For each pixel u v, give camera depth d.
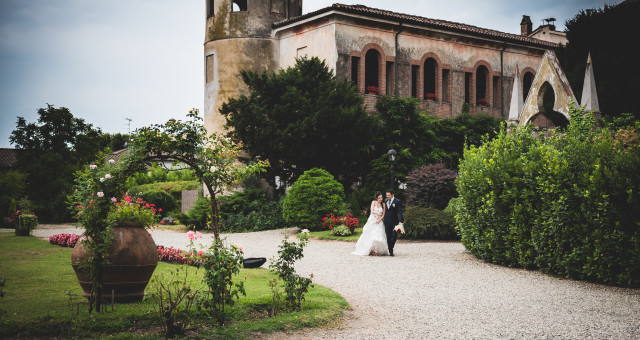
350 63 26.11
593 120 13.59
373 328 6.70
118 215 7.55
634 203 8.98
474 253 13.19
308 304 7.49
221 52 28.66
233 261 6.75
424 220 17.92
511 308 7.76
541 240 10.70
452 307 7.83
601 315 7.33
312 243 17.55
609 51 25.39
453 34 29.28
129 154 7.44
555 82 17.41
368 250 13.91
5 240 19.16
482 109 30.56
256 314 7.05
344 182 24.69
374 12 26.28
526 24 41.94
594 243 9.66
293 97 22.30
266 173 23.91
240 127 22.86
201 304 6.50
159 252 12.38
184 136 7.84
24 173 33.56
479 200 12.42
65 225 30.42
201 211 24.05
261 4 28.64
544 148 11.34
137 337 5.86
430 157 25.83
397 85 27.69
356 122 22.17
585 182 9.74
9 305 7.22
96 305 6.84
